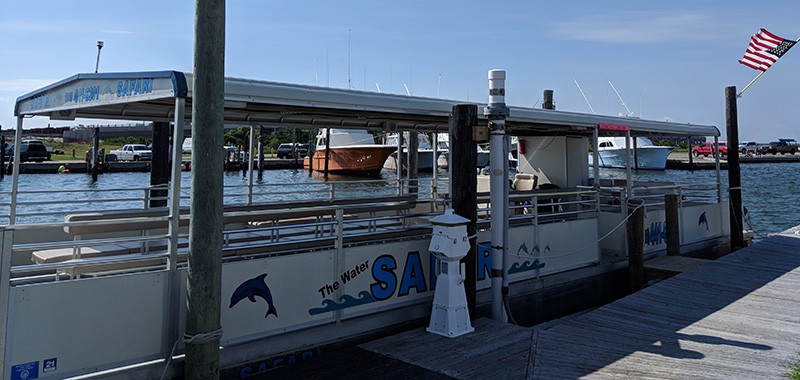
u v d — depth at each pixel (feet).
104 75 17.42
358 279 19.93
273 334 17.56
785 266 32.37
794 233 43.65
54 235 22.61
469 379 16.42
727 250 42.75
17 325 13.30
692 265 32.81
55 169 143.13
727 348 19.15
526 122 27.17
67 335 13.98
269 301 17.51
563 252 28.91
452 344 19.43
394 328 21.12
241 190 104.27
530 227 27.14
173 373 15.58
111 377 14.66
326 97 18.52
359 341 19.98
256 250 19.03
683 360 17.99
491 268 23.48
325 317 18.92
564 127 31.65
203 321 13.88
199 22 13.34
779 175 189.57
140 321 15.15
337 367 17.47
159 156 34.78
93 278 14.40
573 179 38.60
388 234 23.17
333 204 30.58
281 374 16.93
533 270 27.12
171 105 21.77
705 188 41.24
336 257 19.29
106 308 14.58
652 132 36.94
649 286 28.43
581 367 17.37
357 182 33.68
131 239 15.19
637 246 31.07
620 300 25.76
